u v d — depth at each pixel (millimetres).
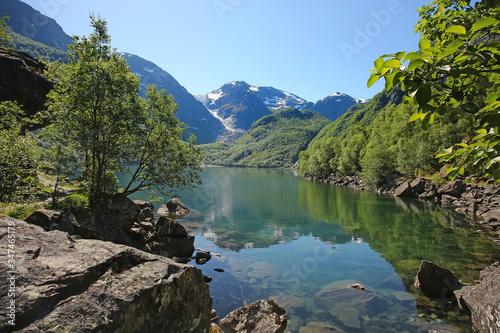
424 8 5699
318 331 9391
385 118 106062
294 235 23578
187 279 6492
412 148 58469
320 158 96812
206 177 97875
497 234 22234
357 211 34594
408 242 20641
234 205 39438
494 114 2676
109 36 18422
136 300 5047
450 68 2494
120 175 68438
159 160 21219
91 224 14062
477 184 36531
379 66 2617
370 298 11859
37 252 5344
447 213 31719
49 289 4496
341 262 16781
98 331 4301
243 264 16422
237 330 9188
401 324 9828
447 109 2795
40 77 22266
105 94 17734
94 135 16859
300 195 51688
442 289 12023
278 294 12484
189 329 6199
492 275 10375
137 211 17609
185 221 28609
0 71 19984
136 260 6211
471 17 4270
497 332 8047
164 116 21156
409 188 48156
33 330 3879
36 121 16156
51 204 15602
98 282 5082
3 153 11414
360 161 76250
